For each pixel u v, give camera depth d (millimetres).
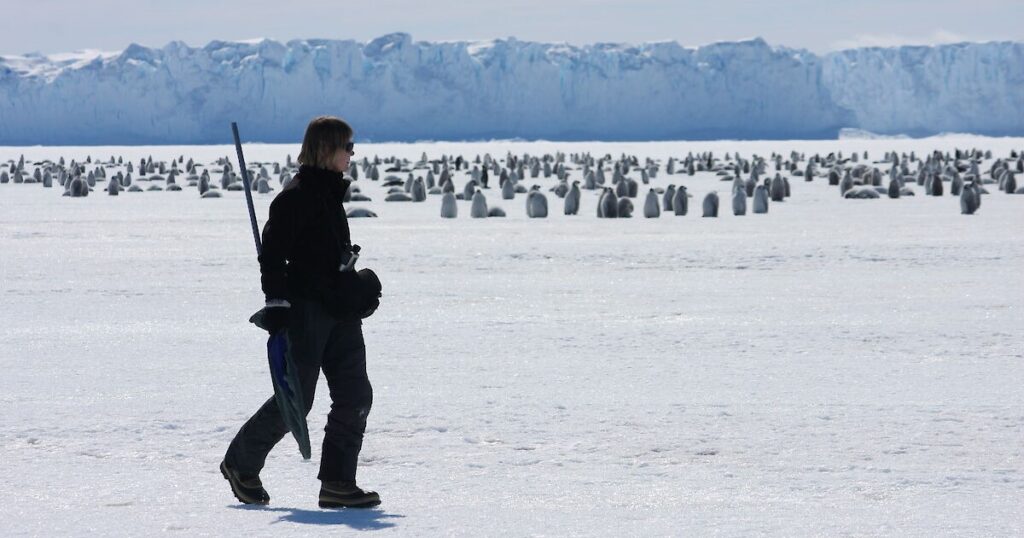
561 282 32875
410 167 178250
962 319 24766
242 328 23703
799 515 9977
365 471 11984
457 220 64875
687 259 39938
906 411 15211
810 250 43094
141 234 52656
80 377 17859
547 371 18500
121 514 9961
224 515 9922
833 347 21062
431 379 17766
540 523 9633
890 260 39219
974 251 42375
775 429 14086
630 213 67625
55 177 142625
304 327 9969
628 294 29875
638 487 11195
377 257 40781
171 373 18219
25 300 28703
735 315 25656
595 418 14742
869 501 10586
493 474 11812
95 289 31141
